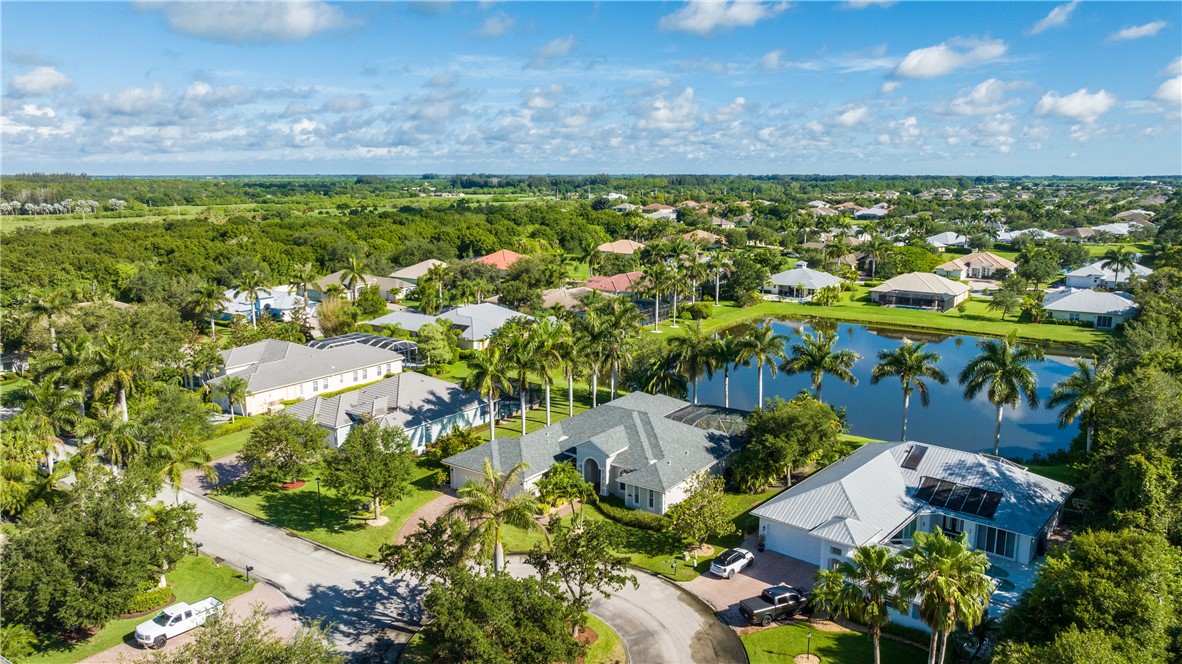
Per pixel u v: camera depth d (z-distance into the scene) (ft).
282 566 174.81
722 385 342.85
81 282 467.93
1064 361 380.78
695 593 162.50
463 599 119.34
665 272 470.80
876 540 162.50
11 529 147.64
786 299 565.94
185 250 559.79
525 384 243.40
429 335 358.43
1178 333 304.91
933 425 285.02
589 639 143.23
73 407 238.27
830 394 329.72
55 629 145.59
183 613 146.92
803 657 139.13
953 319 487.20
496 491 148.46
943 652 118.73
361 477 188.85
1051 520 180.86
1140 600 112.57
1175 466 160.86
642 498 201.87
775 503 182.09
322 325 394.73
